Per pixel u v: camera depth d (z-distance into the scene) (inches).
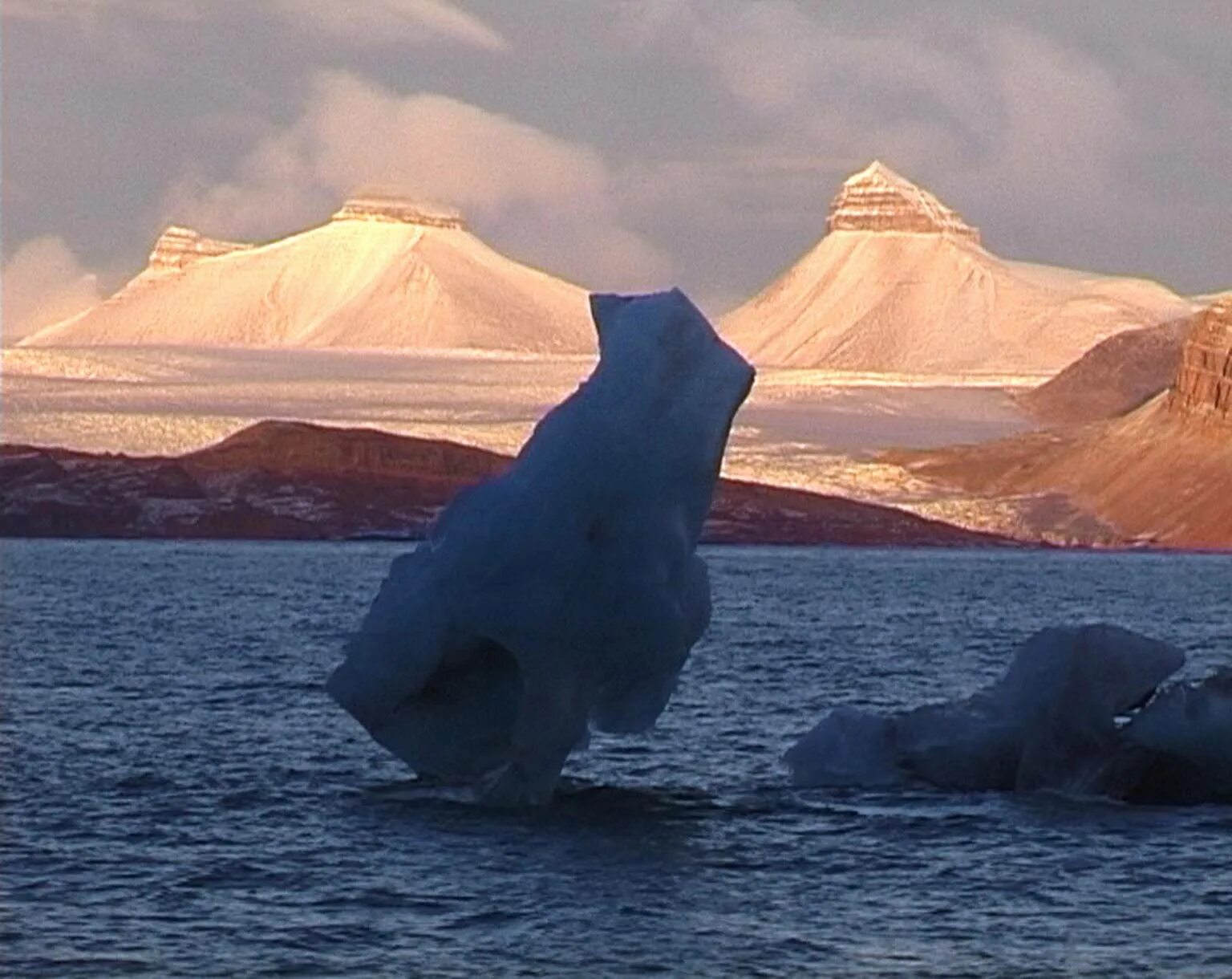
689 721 6008.9
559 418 4124.0
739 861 3740.2
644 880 3565.5
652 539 4040.4
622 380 4111.7
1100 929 3255.4
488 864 3688.5
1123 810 4244.6
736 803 4352.9
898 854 3809.1
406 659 4067.4
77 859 3715.6
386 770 4877.0
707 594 4190.5
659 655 4072.3
